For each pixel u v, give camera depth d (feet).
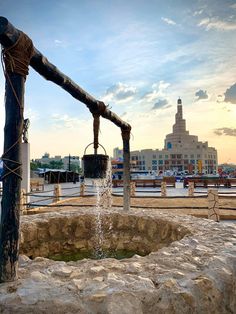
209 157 391.45
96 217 19.20
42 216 18.60
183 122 453.99
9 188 7.61
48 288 7.06
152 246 17.51
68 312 6.33
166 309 6.73
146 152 375.25
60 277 7.86
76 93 11.73
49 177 105.50
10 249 7.54
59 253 17.74
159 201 41.04
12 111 7.70
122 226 19.10
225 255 9.58
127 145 21.17
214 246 10.88
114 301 6.52
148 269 8.46
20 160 7.82
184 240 11.94
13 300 6.59
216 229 14.32
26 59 7.84
